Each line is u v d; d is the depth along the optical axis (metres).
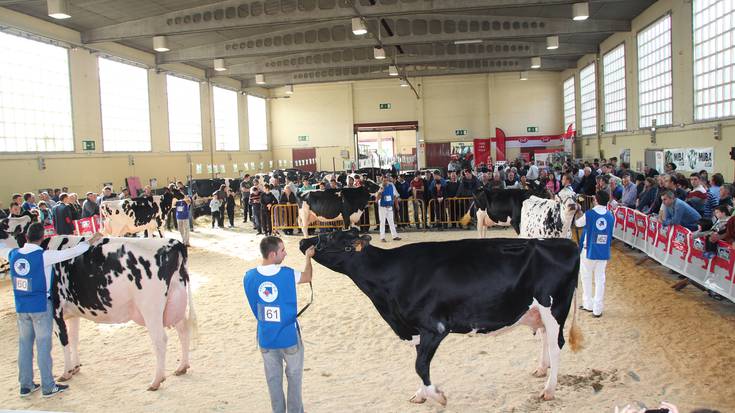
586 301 7.32
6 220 10.30
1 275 11.64
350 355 6.14
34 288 5.19
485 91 34.19
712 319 6.82
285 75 31.00
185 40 21.81
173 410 4.88
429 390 4.59
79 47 18.62
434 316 4.53
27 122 16.61
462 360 5.80
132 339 6.97
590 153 27.30
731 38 13.51
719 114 14.31
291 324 3.96
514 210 11.45
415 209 16.08
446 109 34.59
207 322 7.65
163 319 5.52
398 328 4.82
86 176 18.94
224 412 4.80
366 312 7.80
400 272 4.61
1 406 5.12
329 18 16.02
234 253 13.41
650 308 7.41
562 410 4.58
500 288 4.51
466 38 20.17
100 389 5.42
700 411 1.78
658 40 18.34
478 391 5.01
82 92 18.84
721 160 14.12
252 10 16.98
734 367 5.31
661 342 6.09
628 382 5.09
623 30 20.48
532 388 5.03
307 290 9.23
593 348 5.99
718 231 7.30
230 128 31.28
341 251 4.61
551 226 8.52
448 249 4.69
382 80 34.97
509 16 20.02
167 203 14.15
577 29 20.31
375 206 16.30
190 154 26.16
